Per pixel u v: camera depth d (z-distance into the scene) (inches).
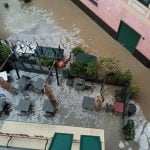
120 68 732.0
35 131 450.9
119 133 609.3
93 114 640.4
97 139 413.1
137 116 635.5
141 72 725.3
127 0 667.4
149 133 608.1
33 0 940.0
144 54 716.7
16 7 921.5
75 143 409.1
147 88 688.4
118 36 787.4
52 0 938.7
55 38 812.6
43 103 654.5
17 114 645.3
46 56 717.3
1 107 636.1
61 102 661.9
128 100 619.2
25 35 826.2
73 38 811.4
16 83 703.7
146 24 653.3
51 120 633.6
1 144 406.9
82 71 676.7
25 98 671.8
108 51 775.7
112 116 636.1
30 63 700.0
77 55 703.7
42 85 665.6
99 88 682.8
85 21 864.3
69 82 688.4
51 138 418.0
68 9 903.7
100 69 669.9
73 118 635.5
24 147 400.5
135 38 721.0
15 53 717.3
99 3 780.0
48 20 869.8
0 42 730.2
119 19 738.2
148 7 619.8
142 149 585.3
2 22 875.4
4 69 721.6
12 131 450.9
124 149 586.2
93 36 817.5
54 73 713.0
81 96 671.1
